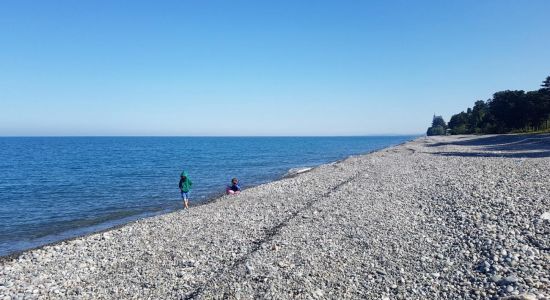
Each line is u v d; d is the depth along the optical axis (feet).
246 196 83.51
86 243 53.88
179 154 341.41
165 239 52.60
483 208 49.83
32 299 34.86
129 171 185.47
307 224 53.16
